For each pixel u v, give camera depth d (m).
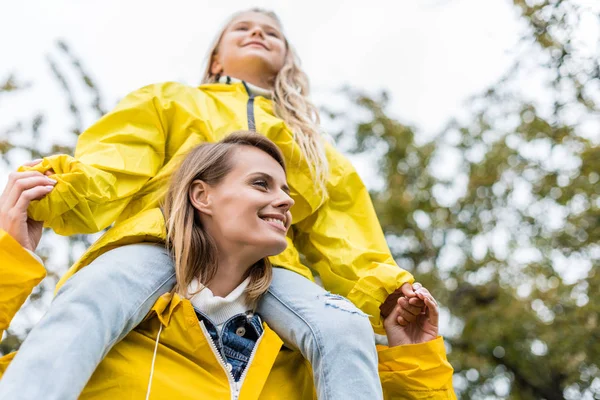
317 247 2.68
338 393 1.97
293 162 2.69
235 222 2.14
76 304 1.88
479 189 8.09
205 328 2.04
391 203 8.49
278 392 2.13
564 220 7.15
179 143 2.61
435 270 8.42
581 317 6.99
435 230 8.56
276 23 3.37
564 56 4.38
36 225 2.13
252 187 2.20
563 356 7.37
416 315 2.45
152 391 1.93
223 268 2.17
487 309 7.89
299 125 2.85
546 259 7.48
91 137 2.47
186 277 2.09
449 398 2.36
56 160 2.16
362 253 2.61
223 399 1.98
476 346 8.00
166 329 2.03
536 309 7.66
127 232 2.16
